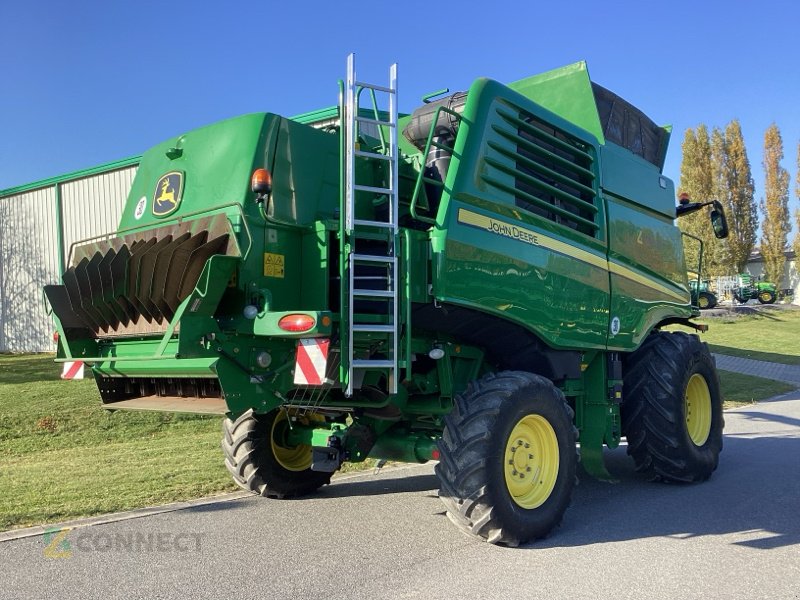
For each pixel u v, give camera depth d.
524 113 5.72
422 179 5.17
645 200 7.30
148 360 4.64
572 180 6.15
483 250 5.09
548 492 5.18
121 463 7.96
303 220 5.00
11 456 8.84
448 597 3.95
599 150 6.59
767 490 6.69
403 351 4.73
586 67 6.84
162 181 5.43
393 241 4.67
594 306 6.18
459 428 4.84
